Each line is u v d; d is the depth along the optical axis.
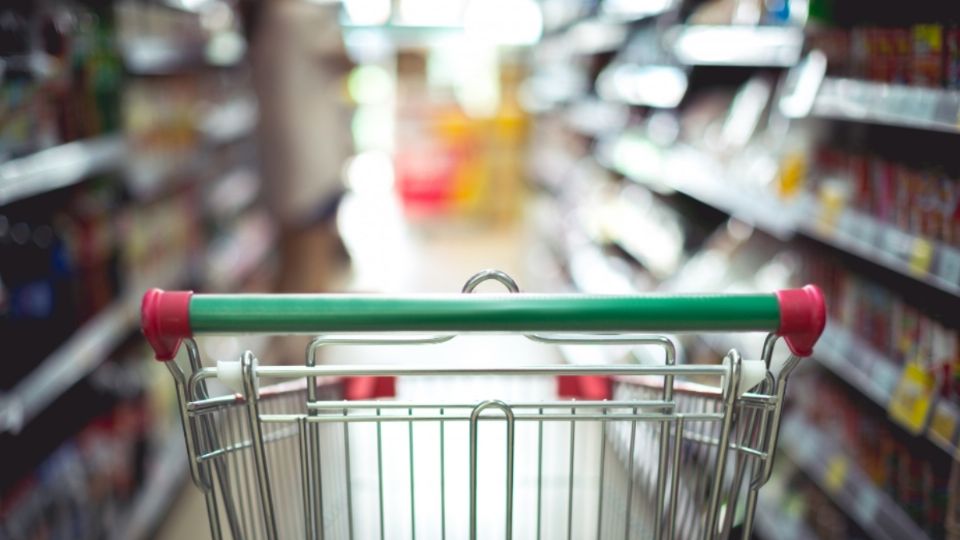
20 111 2.08
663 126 3.81
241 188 4.86
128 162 2.80
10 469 2.10
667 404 1.17
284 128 4.14
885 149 2.22
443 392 2.65
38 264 2.22
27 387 1.94
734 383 1.12
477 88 8.82
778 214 2.38
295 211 4.27
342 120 4.42
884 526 1.90
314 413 1.18
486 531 2.13
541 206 6.55
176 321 1.06
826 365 2.33
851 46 2.17
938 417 1.66
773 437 1.15
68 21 2.45
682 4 3.65
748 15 3.01
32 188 2.05
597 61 5.42
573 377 1.50
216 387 3.53
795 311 1.06
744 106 3.09
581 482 2.24
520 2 8.55
